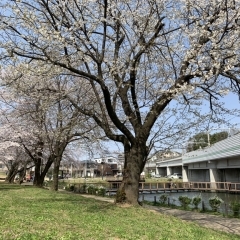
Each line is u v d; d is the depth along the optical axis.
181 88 9.70
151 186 41.50
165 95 11.12
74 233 6.24
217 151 38.06
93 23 10.20
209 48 10.00
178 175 77.44
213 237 7.39
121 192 11.41
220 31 9.45
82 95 16.58
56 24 9.27
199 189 38.47
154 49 11.88
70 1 9.91
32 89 12.53
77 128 18.17
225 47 9.78
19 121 21.05
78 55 10.26
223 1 9.45
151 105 12.54
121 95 12.12
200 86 10.45
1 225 6.63
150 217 9.41
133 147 11.69
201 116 13.28
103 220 8.14
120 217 8.92
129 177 11.45
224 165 40.56
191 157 49.88
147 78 13.27
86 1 10.02
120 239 6.14
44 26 9.12
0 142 21.62
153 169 94.56
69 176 82.25
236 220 12.23
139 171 11.57
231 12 9.84
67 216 8.48
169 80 11.07
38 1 9.80
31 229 6.38
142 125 12.03
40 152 24.38
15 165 35.41
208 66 9.92
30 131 21.00
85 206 10.92
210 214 14.17
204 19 9.91
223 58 9.64
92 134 18.67
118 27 11.14
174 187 40.56
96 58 10.50
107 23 10.75
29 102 19.06
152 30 11.13
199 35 9.90
